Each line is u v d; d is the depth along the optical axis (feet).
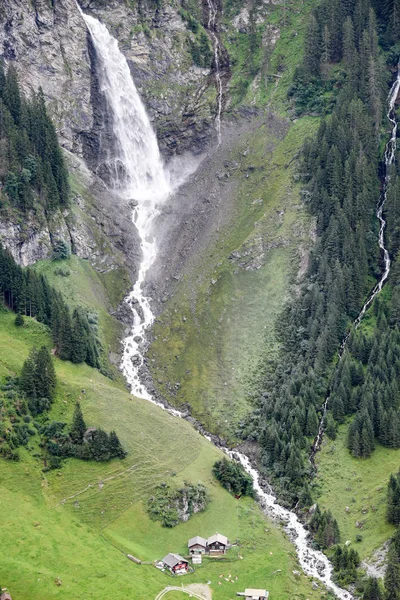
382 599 469.57
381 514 535.60
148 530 523.29
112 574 478.18
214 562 504.84
